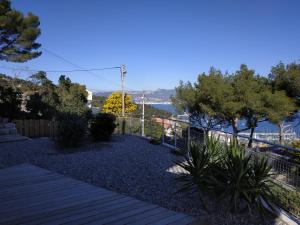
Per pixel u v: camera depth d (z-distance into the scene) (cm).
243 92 1407
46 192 480
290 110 1355
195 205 479
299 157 780
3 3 1298
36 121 1480
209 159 498
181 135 1023
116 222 373
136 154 913
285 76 1411
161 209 420
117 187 548
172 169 720
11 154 837
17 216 383
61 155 842
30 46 1455
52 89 2120
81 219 378
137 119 1658
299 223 457
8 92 1576
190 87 1628
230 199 457
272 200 493
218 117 1520
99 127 1156
